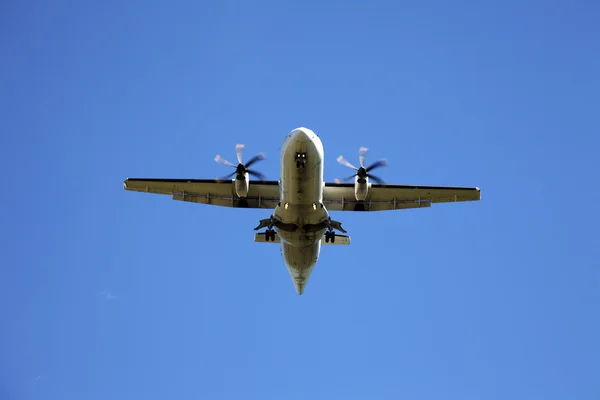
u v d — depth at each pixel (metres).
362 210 107.69
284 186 91.56
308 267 105.00
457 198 104.88
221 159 100.69
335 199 106.25
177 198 107.88
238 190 99.25
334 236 104.19
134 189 106.69
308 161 87.38
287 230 96.44
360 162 102.12
